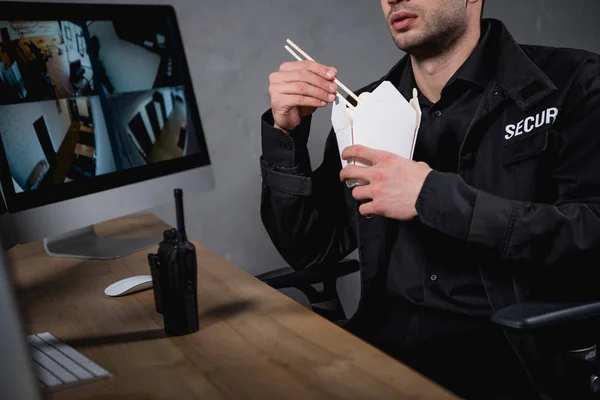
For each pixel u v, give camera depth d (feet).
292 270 5.08
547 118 4.33
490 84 4.61
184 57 5.68
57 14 4.62
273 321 3.67
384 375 2.91
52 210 4.46
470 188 3.84
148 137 5.20
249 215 7.28
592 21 9.00
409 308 4.82
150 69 5.30
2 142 4.19
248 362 3.14
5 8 4.29
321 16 7.27
